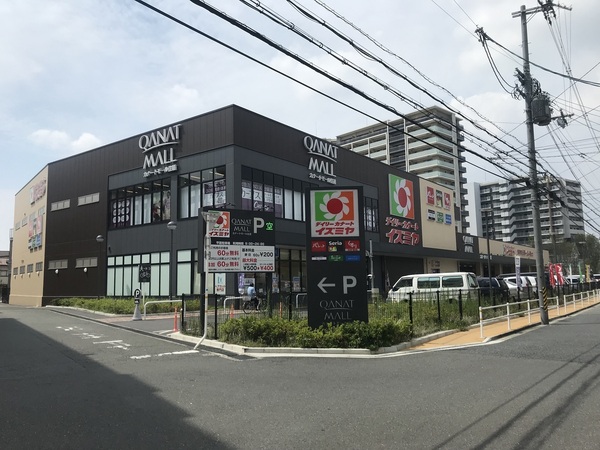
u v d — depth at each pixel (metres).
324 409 6.47
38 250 42.31
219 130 28.06
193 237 28.70
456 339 13.84
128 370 9.35
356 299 12.77
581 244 79.62
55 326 18.34
